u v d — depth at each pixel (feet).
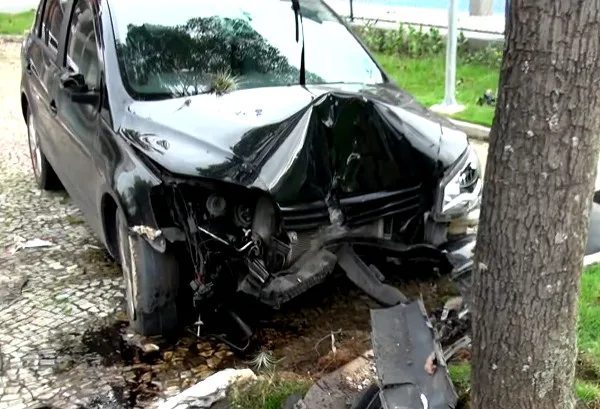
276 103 12.52
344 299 13.32
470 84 30.17
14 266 14.94
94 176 13.03
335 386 9.98
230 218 11.14
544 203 6.71
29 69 18.47
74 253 15.57
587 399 9.29
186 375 11.22
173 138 11.61
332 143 11.27
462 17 39.91
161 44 13.91
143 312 11.57
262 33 14.78
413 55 34.24
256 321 12.58
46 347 11.98
